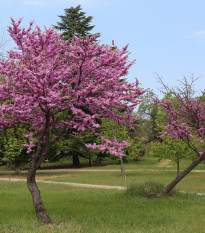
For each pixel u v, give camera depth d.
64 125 9.48
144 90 8.62
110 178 24.02
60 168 38.81
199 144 22.16
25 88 8.20
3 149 25.86
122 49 8.67
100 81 8.88
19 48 8.95
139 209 10.30
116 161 45.03
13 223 8.45
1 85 8.23
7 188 17.69
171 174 27.08
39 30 8.85
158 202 11.62
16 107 8.16
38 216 8.72
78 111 8.24
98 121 30.16
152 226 8.14
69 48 9.42
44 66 8.22
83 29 34.88
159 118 23.45
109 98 8.30
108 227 8.02
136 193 13.22
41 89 7.75
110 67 9.09
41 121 9.66
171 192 13.55
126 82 9.04
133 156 24.84
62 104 8.95
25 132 26.02
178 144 22.66
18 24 8.84
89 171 32.38
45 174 29.84
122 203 11.48
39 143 9.23
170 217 9.15
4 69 8.42
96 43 8.43
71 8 36.38
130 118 9.51
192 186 18.31
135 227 8.03
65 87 8.05
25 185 19.22
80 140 34.81
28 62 8.41
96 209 10.34
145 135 45.12
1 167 39.88
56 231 7.55
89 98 8.06
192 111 12.16
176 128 12.62
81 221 8.80
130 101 8.74
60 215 9.39
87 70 9.02
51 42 9.10
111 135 23.92
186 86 12.21
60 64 9.48
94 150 36.62
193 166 12.79
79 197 13.20
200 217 9.24
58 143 29.56
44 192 15.21
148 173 28.48
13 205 11.50
